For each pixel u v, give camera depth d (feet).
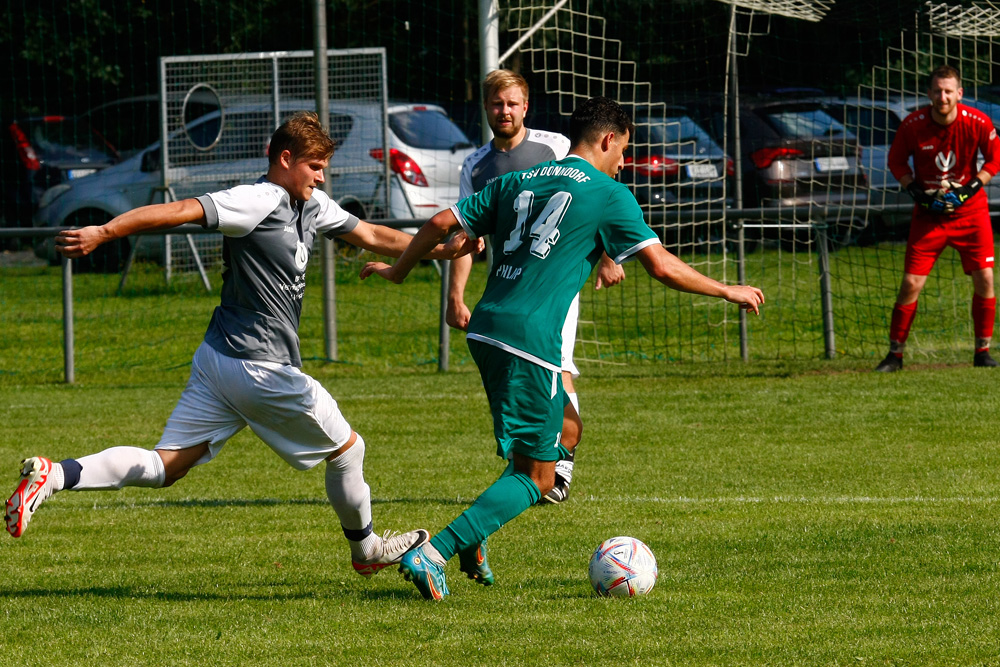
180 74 180.96
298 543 54.54
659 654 36.70
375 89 179.52
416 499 63.62
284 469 72.79
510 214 45.62
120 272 188.44
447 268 111.55
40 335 140.05
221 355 44.09
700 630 39.14
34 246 194.59
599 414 88.02
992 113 165.17
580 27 213.66
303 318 146.51
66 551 53.42
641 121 172.35
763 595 43.60
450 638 38.93
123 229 40.91
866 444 75.41
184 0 228.22
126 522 59.16
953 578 45.34
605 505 60.85
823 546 51.06
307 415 44.21
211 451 45.03
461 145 181.98
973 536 52.24
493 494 44.06
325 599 44.65
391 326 139.54
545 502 61.26
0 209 221.46
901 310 101.60
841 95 183.93
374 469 71.41
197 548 53.67
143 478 43.70
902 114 171.94
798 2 119.24
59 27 236.63
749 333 128.57
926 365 106.32
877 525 54.80
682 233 161.17
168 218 41.70
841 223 131.95
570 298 44.55
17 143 219.82
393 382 106.01
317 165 44.70
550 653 37.06
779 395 93.66
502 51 197.47
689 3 202.49
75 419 90.63
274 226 43.80
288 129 44.39
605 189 44.75
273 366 43.93
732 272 151.02
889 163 100.53
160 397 101.35
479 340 44.60
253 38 229.04
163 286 171.53
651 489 64.49
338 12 229.04
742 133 172.35
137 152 211.82
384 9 231.91
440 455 75.41
